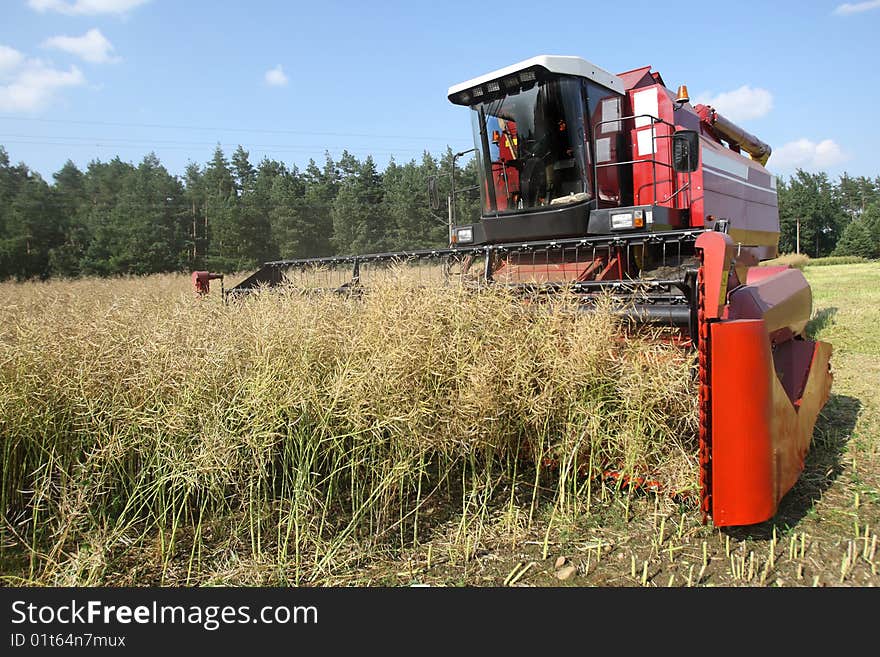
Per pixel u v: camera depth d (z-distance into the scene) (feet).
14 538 11.34
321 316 12.80
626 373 12.10
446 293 13.32
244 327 12.35
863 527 11.90
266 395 10.66
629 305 12.67
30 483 11.63
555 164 20.76
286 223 167.63
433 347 12.00
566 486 13.96
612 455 12.71
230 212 161.89
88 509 10.53
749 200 29.40
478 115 22.43
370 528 11.75
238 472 11.38
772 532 11.68
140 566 10.87
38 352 11.22
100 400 11.02
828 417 18.86
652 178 22.17
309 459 11.55
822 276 87.04
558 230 20.24
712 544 11.33
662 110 22.07
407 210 165.99
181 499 12.10
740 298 12.55
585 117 20.20
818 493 13.43
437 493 13.88
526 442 13.57
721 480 10.59
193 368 10.81
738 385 10.43
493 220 21.76
